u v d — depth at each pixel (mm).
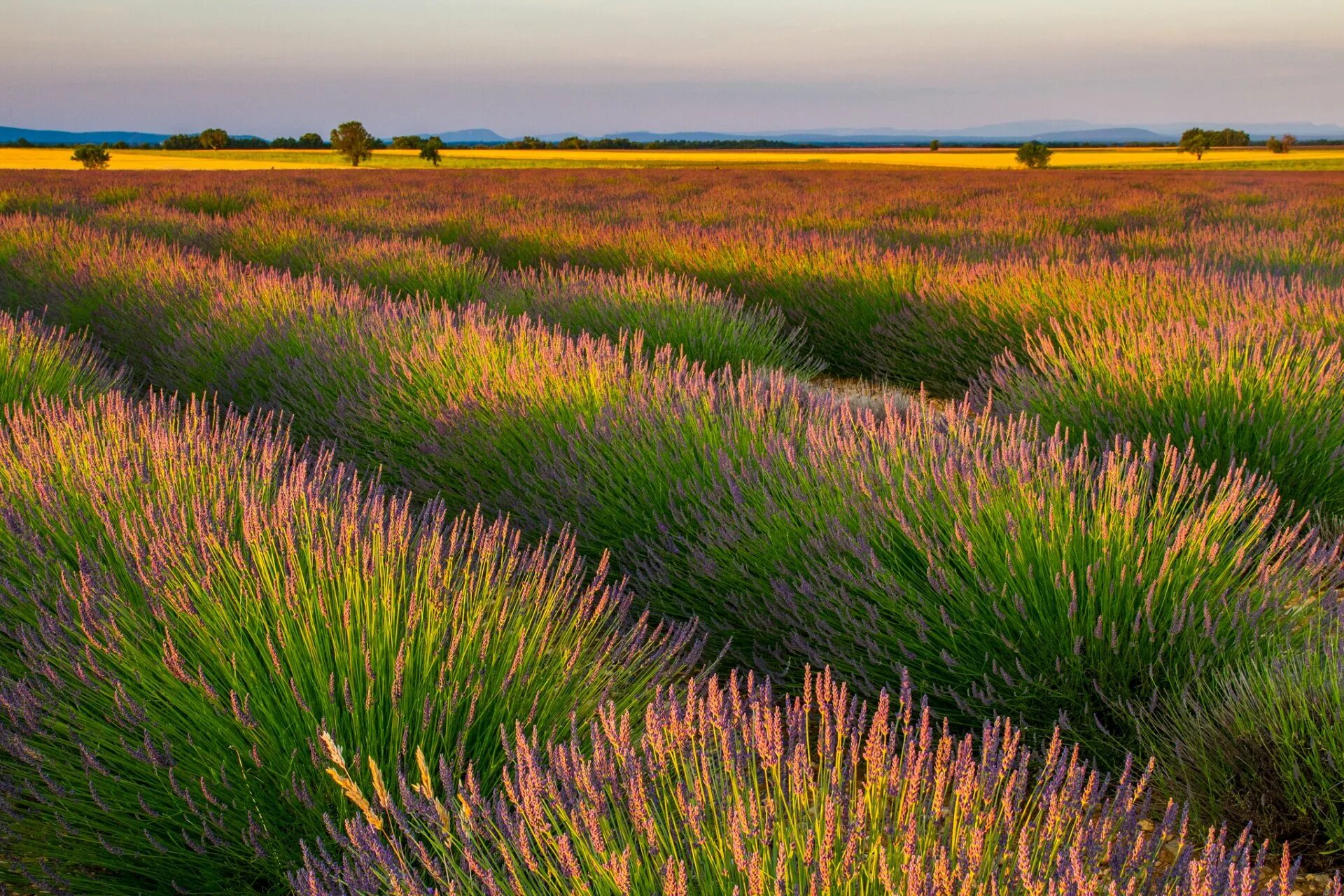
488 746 2117
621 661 2588
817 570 2975
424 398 4812
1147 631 2615
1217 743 2318
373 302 6938
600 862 1442
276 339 6090
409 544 2750
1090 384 4883
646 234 12039
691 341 6484
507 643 2338
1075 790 1496
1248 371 4441
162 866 1931
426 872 1768
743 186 28984
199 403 5828
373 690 2107
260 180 30969
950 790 2000
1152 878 1495
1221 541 2965
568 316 7176
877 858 1408
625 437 3891
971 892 1298
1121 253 10203
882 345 7730
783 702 2844
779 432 3857
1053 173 42500
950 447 3289
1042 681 2564
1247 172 46844
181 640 2213
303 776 1963
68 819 1938
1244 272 8484
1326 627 2734
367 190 25172
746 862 1315
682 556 3318
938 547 2789
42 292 8984
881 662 2752
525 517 3732
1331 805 2066
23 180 29016
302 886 1557
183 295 7738
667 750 1743
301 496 2801
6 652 2438
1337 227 13578
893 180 33375
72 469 3131
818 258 9492
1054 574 2662
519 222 15234
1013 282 7648
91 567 2473
